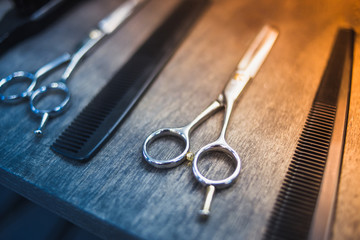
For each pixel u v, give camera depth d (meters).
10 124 0.31
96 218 0.25
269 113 0.31
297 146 0.28
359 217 0.25
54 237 0.40
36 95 0.32
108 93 0.33
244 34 0.38
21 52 0.37
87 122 0.31
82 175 0.27
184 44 0.38
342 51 0.35
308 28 0.38
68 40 0.38
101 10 0.42
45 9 0.39
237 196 0.26
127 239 0.25
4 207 0.42
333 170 0.27
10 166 0.28
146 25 0.40
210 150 0.28
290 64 0.34
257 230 0.24
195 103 0.32
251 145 0.29
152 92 0.33
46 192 0.27
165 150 0.29
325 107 0.31
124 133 0.30
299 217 0.25
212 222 0.25
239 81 0.32
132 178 0.27
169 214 0.25
